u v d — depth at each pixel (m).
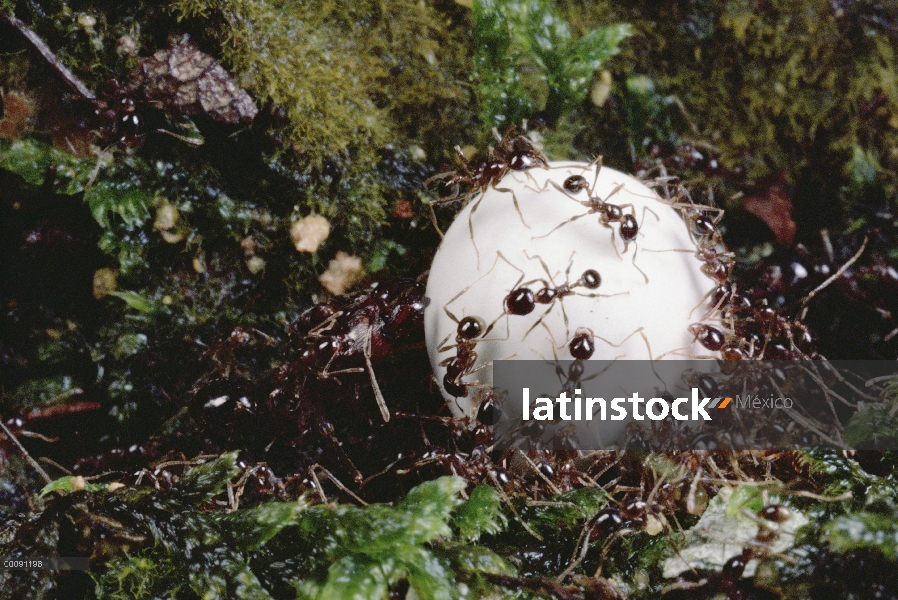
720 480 0.06
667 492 0.06
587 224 0.06
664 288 0.06
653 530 0.06
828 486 0.06
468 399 0.06
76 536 0.06
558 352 0.06
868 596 0.06
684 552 0.06
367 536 0.06
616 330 0.06
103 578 0.06
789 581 0.06
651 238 0.06
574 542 0.06
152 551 0.06
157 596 0.06
